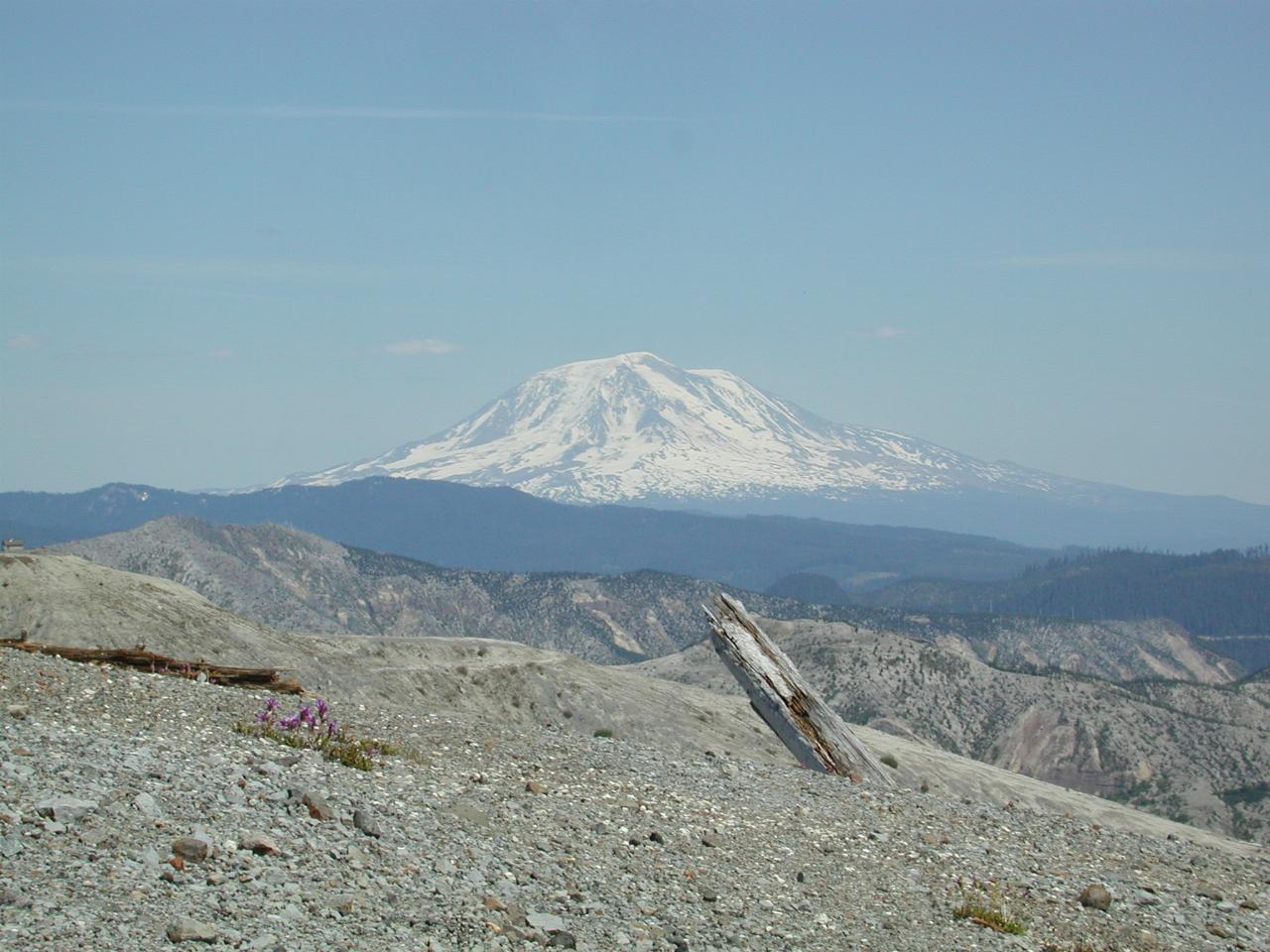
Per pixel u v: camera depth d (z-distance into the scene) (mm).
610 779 22125
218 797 14812
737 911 15633
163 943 10773
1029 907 18516
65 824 12758
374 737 22078
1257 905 21625
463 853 15266
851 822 22406
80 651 26094
